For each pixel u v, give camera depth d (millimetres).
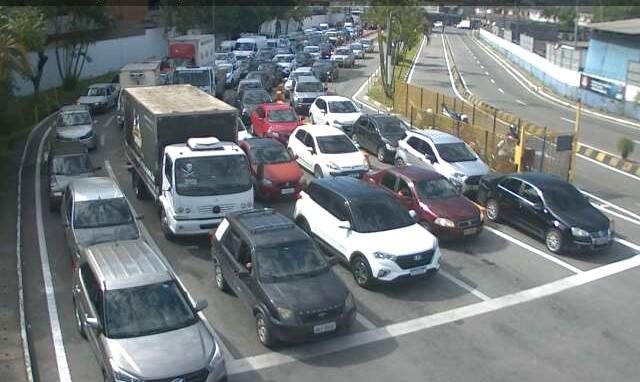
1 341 11391
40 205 19844
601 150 28641
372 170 23172
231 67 47062
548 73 53750
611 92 40812
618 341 11953
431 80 53469
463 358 11234
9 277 14242
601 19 76500
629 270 15359
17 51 28328
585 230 15875
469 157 21109
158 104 18406
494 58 78750
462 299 13602
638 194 21984
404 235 14266
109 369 9453
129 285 10531
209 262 15461
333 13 125562
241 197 16297
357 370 10797
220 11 71312
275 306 11188
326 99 30219
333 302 11367
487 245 16844
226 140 17828
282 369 10797
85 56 46875
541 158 22016
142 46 61375
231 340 11734
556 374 10805
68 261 15391
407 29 49188
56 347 11398
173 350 9633
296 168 20375
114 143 28875
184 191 15844
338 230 14766
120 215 15086
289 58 55781
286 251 12312
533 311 13102
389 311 12992
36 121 33531
